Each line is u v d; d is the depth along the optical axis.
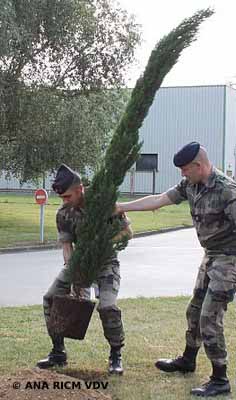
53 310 5.29
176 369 5.72
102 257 5.11
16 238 20.44
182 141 54.59
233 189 5.03
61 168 5.45
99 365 5.91
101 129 25.48
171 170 54.88
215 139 53.66
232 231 5.05
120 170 5.00
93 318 8.25
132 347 6.64
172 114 54.78
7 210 33.03
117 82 25.77
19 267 14.20
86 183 5.50
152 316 8.45
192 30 4.82
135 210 5.31
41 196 19.59
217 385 5.12
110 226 5.08
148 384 5.33
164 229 26.52
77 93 25.67
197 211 5.15
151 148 55.34
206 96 53.81
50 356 5.83
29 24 22.52
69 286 5.51
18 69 23.53
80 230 5.11
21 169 25.23
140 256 16.77
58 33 23.78
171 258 16.38
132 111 4.91
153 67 4.83
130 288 11.30
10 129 24.56
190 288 11.41
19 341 6.86
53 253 17.61
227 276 5.05
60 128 24.11
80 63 25.05
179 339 7.07
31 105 23.83
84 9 24.27
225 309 5.14
